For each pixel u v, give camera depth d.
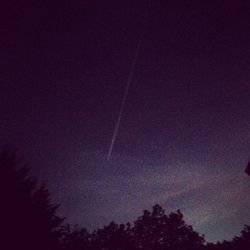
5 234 16.08
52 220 18.78
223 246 15.06
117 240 29.59
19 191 17.56
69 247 20.39
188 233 30.44
